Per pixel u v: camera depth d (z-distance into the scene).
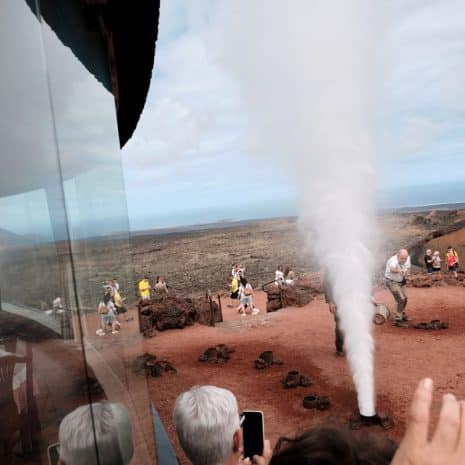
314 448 0.90
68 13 1.26
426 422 0.69
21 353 0.82
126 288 1.73
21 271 0.82
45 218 0.88
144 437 1.76
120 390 1.46
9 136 0.81
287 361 10.21
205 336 13.38
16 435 0.82
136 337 1.84
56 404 0.89
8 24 0.85
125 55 2.50
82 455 0.95
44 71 0.94
